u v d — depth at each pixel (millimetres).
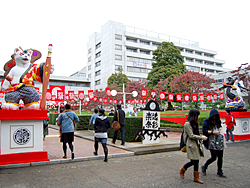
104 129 6520
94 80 60938
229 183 4582
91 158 6594
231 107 11695
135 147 8227
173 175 5086
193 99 15898
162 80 27641
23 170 5348
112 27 54125
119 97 35250
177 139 10930
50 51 6312
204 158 7031
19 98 6059
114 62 53438
